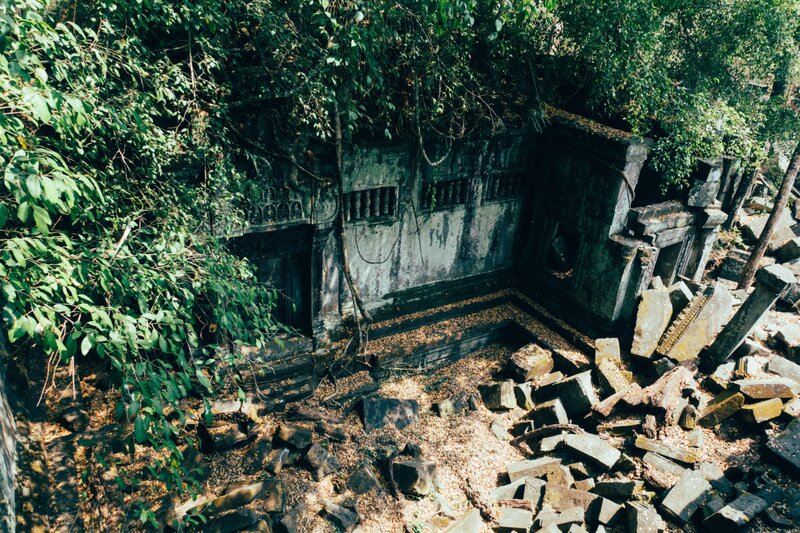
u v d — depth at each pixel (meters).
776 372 10.47
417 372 11.87
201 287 6.82
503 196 12.80
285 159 9.32
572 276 12.35
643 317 11.20
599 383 10.91
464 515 8.76
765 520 7.96
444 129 10.98
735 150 12.49
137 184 7.77
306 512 8.46
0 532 4.41
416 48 9.56
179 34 8.30
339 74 8.76
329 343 11.25
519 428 10.59
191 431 9.05
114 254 5.35
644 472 9.04
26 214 3.74
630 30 10.45
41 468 6.00
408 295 12.34
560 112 12.31
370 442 9.94
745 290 13.17
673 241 11.77
